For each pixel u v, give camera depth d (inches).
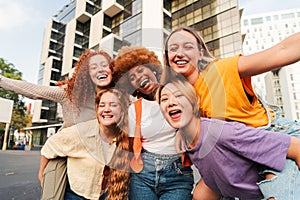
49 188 49.1
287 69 1643.7
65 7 1318.9
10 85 57.1
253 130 33.8
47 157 50.3
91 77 29.7
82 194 47.9
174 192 47.2
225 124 32.9
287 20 2354.8
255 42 2384.4
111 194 45.5
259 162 33.2
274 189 32.9
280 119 42.4
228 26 501.0
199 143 31.8
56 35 1321.4
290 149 33.3
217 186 39.9
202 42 31.6
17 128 903.1
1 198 132.5
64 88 53.5
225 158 33.5
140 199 47.8
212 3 535.5
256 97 38.7
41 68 1307.8
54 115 1067.9
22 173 227.1
